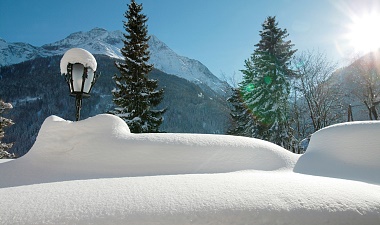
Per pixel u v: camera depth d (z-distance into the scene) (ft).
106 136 12.34
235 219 3.78
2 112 57.26
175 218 3.73
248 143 12.86
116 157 11.53
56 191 4.58
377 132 12.05
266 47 67.36
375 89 61.26
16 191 4.70
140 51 50.60
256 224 3.75
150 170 11.10
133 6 52.44
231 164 11.54
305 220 3.81
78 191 4.54
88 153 11.81
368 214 4.00
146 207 3.89
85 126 12.63
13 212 3.77
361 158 11.51
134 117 47.60
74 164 11.57
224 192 4.36
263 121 62.54
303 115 65.72
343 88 65.16
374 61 61.93
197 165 11.27
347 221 3.87
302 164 12.28
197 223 3.70
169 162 11.30
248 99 67.00
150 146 11.78
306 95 62.03
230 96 75.41
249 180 5.16
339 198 4.26
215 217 3.77
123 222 3.64
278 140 59.72
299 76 63.72
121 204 3.96
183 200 4.08
